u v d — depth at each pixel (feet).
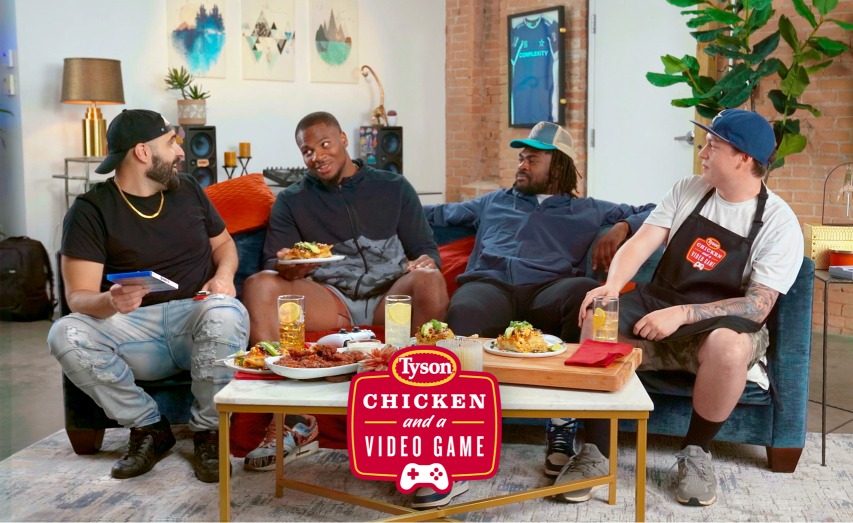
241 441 9.83
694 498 8.63
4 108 8.50
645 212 11.41
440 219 12.69
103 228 9.82
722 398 8.75
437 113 26.48
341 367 7.46
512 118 24.38
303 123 11.42
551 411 6.88
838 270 10.03
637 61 21.20
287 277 10.75
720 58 18.74
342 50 24.18
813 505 8.70
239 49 22.34
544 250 11.30
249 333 10.31
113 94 18.69
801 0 15.56
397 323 8.10
